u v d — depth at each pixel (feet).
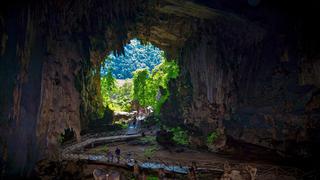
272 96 98.78
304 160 87.30
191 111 134.31
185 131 132.05
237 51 109.29
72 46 90.68
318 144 86.74
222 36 111.34
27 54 72.38
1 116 67.36
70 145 108.78
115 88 228.84
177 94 151.02
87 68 112.16
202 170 80.84
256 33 101.86
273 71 98.68
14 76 69.87
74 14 89.51
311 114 88.89
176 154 105.29
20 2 70.54
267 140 99.71
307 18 88.28
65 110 84.48
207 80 118.42
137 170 72.95
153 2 100.73
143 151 110.63
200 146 116.47
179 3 98.94
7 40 68.49
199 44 121.80
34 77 74.95
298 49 91.04
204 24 112.57
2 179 65.51
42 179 69.72
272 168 82.23
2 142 66.85
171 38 134.31
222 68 112.68
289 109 94.02
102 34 108.78
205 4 97.09
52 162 76.89
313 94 88.58
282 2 92.38
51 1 78.89
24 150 71.41
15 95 69.92
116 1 99.25
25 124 72.28
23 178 70.03
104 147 117.08
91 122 141.08
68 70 88.07
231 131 111.45
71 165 76.64
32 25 73.56
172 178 74.33
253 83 104.83
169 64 169.89
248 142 105.19
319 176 73.97
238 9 97.86
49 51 79.61
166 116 157.79
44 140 77.51
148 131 148.66
